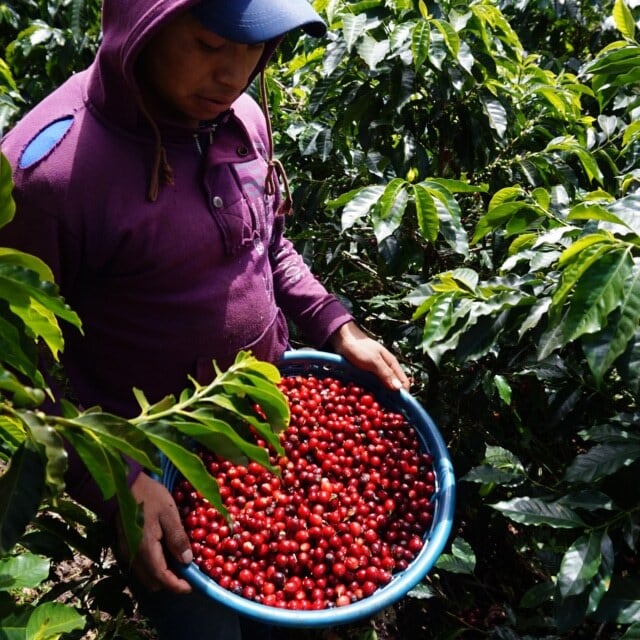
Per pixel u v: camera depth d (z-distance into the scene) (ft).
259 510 5.38
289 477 5.59
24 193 4.22
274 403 3.87
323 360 6.33
